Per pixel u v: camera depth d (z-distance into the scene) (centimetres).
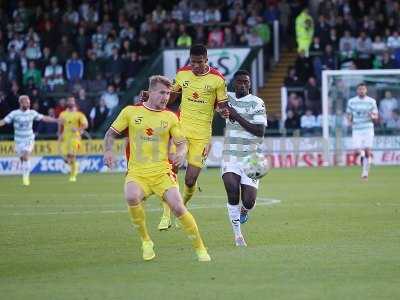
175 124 2584
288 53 8412
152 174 2572
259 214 3819
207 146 3334
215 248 2836
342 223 3466
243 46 7900
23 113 5928
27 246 2936
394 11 8281
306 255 2661
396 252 2711
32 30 8275
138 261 2602
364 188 5138
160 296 2098
